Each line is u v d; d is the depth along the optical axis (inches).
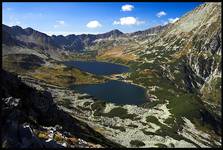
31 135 1333.7
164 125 6200.8
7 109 1443.2
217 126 7150.6
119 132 5172.2
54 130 1958.7
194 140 5625.0
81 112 6653.5
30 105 2551.7
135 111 7130.9
